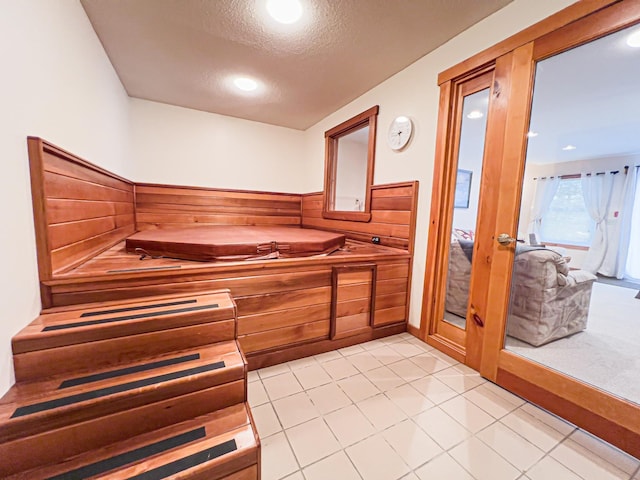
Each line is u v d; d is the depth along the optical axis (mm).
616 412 1226
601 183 1961
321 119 3705
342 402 1497
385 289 2262
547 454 1191
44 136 1173
